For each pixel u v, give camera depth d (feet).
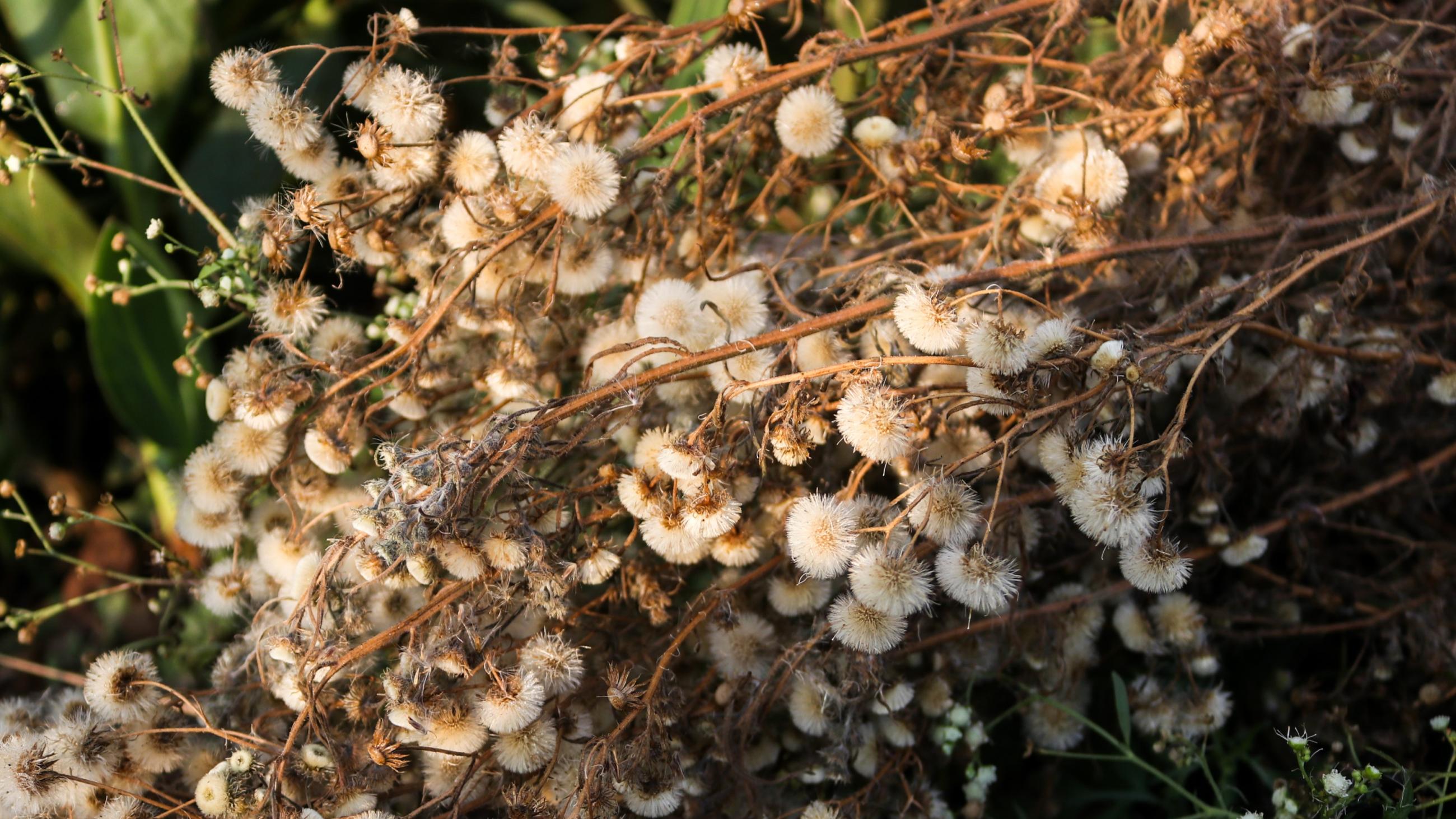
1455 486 1.72
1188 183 1.68
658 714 1.50
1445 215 1.60
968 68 1.72
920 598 1.49
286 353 1.64
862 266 1.65
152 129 1.90
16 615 1.71
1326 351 1.61
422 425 1.66
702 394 1.60
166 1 1.89
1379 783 1.58
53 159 1.82
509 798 1.51
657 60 1.71
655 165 1.77
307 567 1.54
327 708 1.54
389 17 1.61
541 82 1.65
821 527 1.49
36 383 2.03
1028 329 1.57
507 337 1.64
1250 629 1.74
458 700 1.50
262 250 1.63
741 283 1.58
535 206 1.58
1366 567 1.78
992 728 1.73
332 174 1.61
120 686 1.54
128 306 1.84
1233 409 1.70
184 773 1.57
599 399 1.50
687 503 1.51
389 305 1.69
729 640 1.58
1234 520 1.75
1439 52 1.71
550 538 1.52
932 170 1.64
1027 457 1.59
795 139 1.60
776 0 1.68
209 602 1.66
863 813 1.59
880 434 1.49
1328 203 1.75
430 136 1.57
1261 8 1.63
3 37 1.92
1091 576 1.69
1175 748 1.65
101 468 2.03
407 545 1.44
